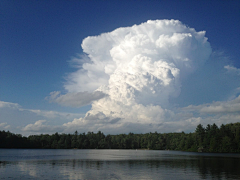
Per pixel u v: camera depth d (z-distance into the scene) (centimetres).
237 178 4159
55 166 6034
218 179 4044
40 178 4106
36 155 11794
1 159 8612
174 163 7144
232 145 17838
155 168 5659
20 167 5766
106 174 4591
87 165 6362
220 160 8606
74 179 4016
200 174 4625
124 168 5634
